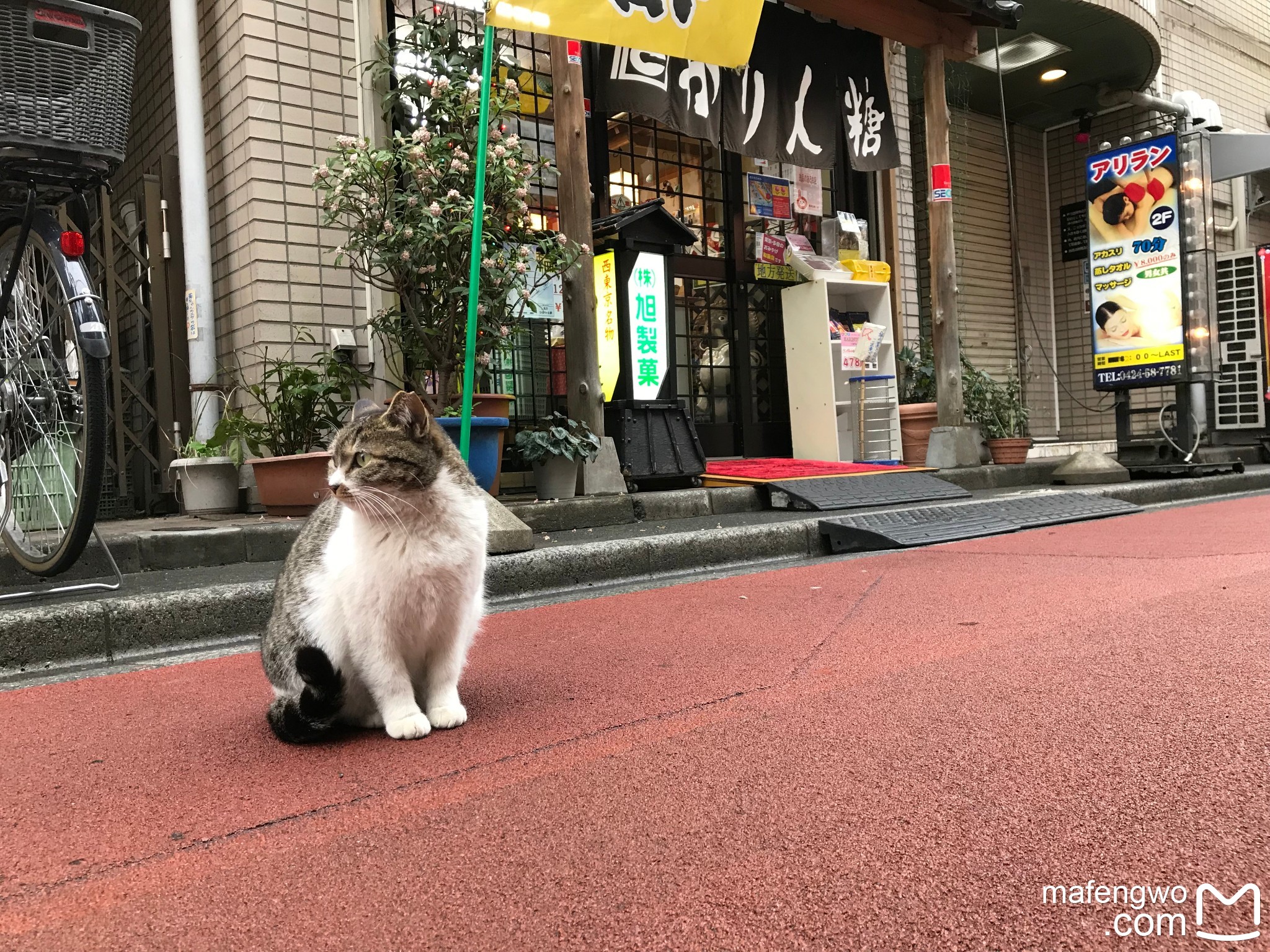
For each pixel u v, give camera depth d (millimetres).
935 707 2053
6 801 1728
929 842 1355
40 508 3502
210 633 3289
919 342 9742
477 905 1237
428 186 5000
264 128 5586
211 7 5973
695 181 8219
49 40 2891
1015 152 12188
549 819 1523
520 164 5219
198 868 1407
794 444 8477
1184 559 4094
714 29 4621
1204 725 1817
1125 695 2053
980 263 11633
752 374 8672
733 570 4637
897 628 2971
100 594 3385
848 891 1223
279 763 1906
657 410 6625
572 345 5855
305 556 2129
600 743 1939
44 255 3275
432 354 5242
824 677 2393
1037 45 10234
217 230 6082
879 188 9391
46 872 1414
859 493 6414
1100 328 8781
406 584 1983
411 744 2004
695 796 1592
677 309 8086
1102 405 12180
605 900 1231
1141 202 8422
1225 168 10703
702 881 1271
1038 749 1735
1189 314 8219
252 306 5648
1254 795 1456
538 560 4090
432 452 2051
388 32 6098
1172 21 12180
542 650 2918
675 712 2146
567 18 4324
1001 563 4254
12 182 3096
